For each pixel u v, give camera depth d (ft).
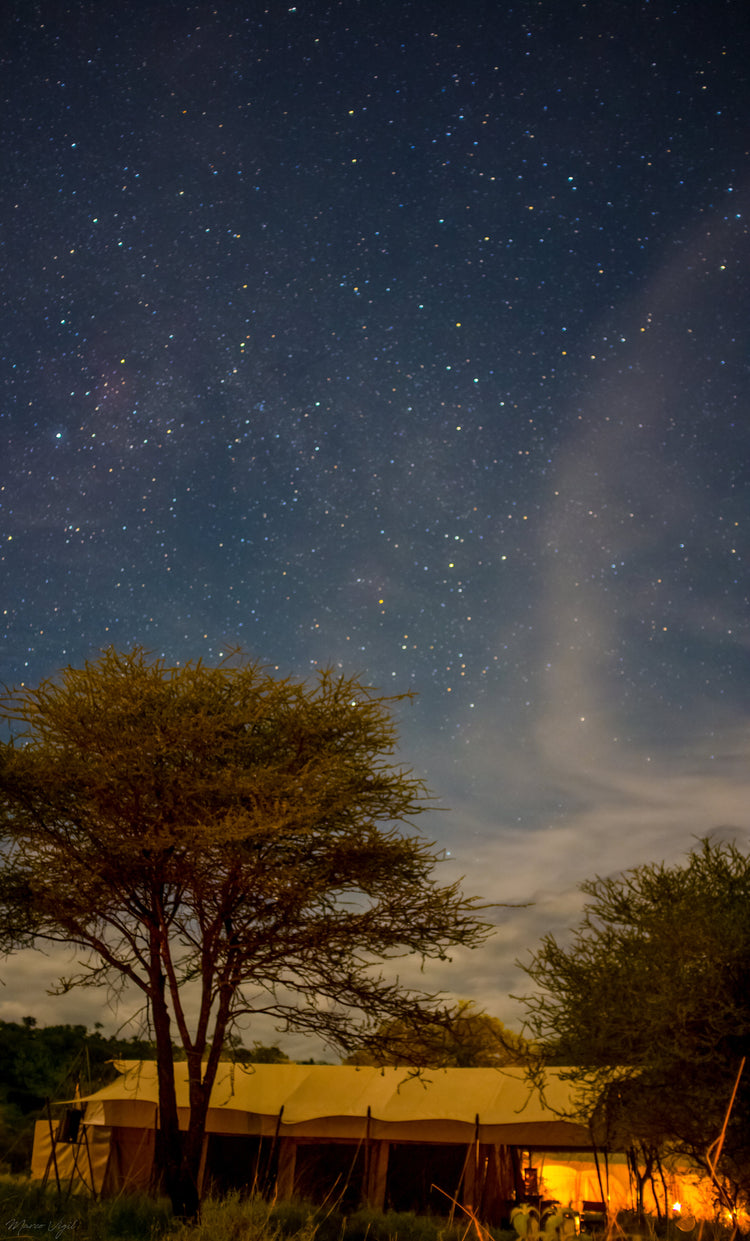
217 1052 52.75
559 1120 70.08
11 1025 87.45
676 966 49.75
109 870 53.01
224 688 56.70
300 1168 76.48
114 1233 39.40
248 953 53.26
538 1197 79.15
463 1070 81.35
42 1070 83.30
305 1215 49.29
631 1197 48.67
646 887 56.08
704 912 51.24
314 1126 77.00
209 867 52.21
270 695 56.13
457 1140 73.56
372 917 54.44
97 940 54.24
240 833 48.91
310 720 55.83
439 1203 73.61
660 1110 46.06
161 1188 57.06
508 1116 72.69
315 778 51.29
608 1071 51.16
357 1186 75.31
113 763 50.75
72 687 53.93
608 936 54.90
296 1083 82.79
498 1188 78.95
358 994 54.80
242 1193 71.56
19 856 54.03
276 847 54.80
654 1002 47.67
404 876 55.36
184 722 51.26
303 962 53.98
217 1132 77.82
